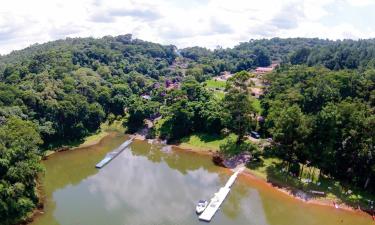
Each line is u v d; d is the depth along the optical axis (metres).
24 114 143.12
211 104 159.12
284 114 119.00
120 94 191.62
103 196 107.12
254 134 144.62
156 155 147.62
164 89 197.38
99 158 142.88
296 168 115.25
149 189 112.44
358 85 136.88
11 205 89.25
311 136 116.69
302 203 103.38
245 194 109.38
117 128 176.25
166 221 91.75
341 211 98.75
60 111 153.88
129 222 91.19
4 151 93.50
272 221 93.38
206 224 90.56
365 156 103.50
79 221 91.81
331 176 113.38
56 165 135.50
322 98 134.75
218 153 140.25
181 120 158.88
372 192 104.31
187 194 108.50
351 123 109.38
